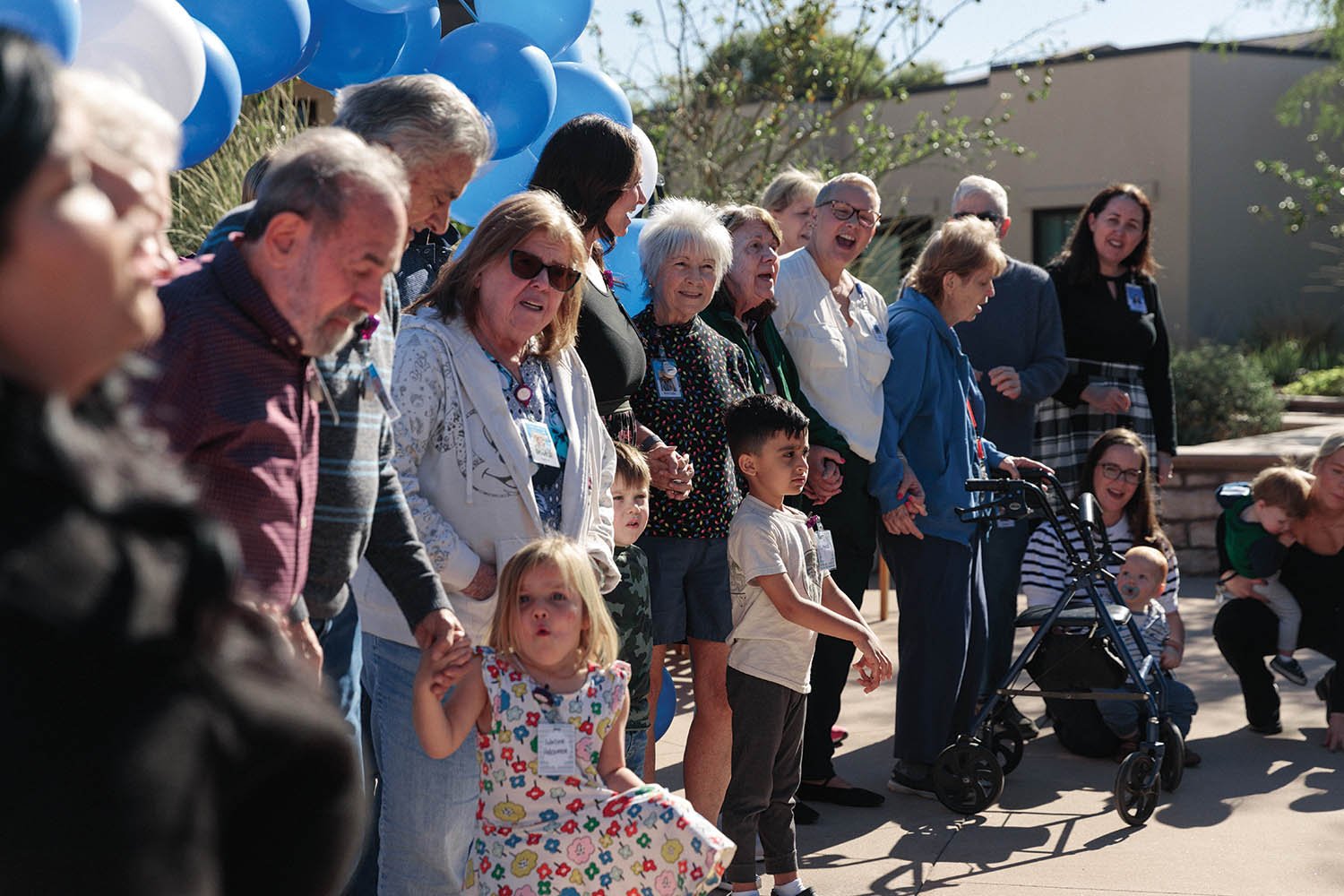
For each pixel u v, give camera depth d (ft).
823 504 14.70
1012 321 18.01
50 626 2.62
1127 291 19.56
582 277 9.64
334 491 7.39
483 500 9.14
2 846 2.64
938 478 14.60
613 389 11.02
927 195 56.65
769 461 11.69
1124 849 13.10
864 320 14.80
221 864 3.08
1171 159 55.62
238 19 10.52
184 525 2.87
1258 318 56.85
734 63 34.94
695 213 12.28
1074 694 14.48
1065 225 57.98
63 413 2.81
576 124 11.39
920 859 12.80
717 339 12.65
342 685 8.16
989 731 14.48
